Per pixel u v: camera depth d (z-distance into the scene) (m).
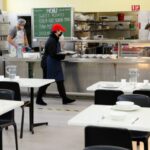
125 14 10.49
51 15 8.55
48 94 7.35
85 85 7.00
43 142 4.53
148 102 3.53
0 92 3.76
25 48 7.95
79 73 7.01
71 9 8.46
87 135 2.46
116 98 3.89
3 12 9.97
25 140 4.61
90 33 10.09
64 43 7.12
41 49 7.25
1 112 2.97
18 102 3.40
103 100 3.96
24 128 5.14
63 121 5.48
